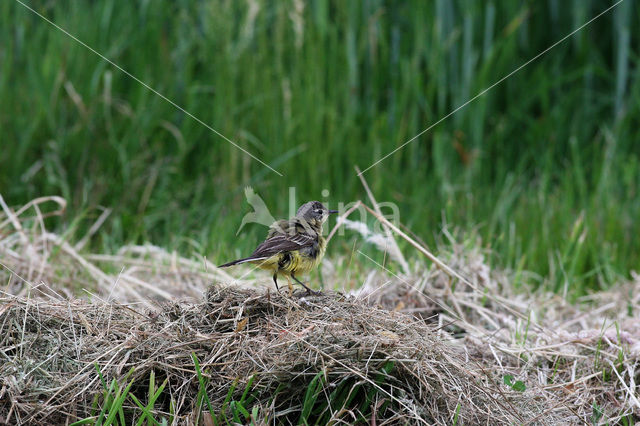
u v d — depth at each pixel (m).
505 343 6.86
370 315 5.57
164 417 5.01
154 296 7.86
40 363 5.27
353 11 12.30
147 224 10.46
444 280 7.85
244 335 5.44
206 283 8.17
